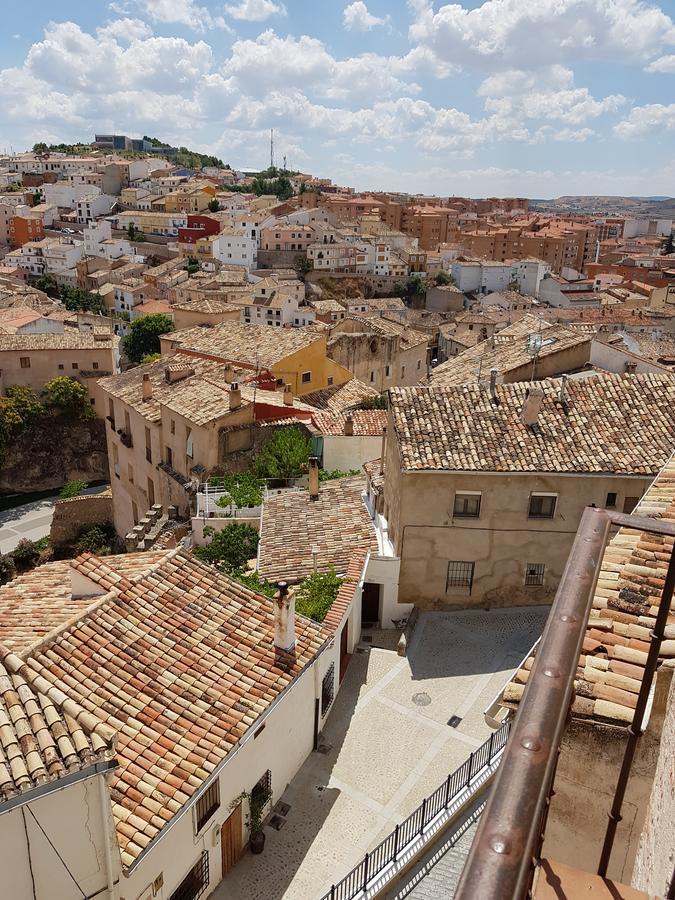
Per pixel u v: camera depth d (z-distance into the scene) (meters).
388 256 150.75
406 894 14.77
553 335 40.69
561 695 3.01
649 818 5.74
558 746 2.78
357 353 65.69
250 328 54.44
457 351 97.94
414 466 24.00
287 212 173.50
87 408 68.75
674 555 4.66
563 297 137.12
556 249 185.62
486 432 25.59
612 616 8.66
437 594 26.08
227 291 110.88
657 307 105.75
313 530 27.72
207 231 156.75
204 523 29.92
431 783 18.52
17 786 10.16
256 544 28.47
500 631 25.16
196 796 13.30
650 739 6.98
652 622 8.49
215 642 17.06
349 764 19.19
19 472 67.19
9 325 78.94
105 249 151.00
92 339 71.44
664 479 13.05
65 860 11.10
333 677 21.19
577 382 27.66
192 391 37.53
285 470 33.69
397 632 25.64
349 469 35.81
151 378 43.03
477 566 25.75
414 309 145.75
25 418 66.44
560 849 7.66
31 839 10.67
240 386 39.19
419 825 16.42
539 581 26.00
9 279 127.06
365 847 16.52
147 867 12.76
